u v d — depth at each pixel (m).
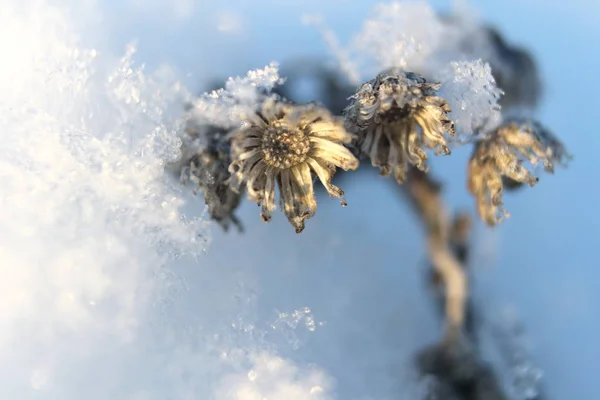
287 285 0.23
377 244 0.26
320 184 0.18
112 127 0.18
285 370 0.19
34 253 0.18
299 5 0.28
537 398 0.24
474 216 0.24
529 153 0.17
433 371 0.23
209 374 0.19
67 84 0.18
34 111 0.18
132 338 0.18
